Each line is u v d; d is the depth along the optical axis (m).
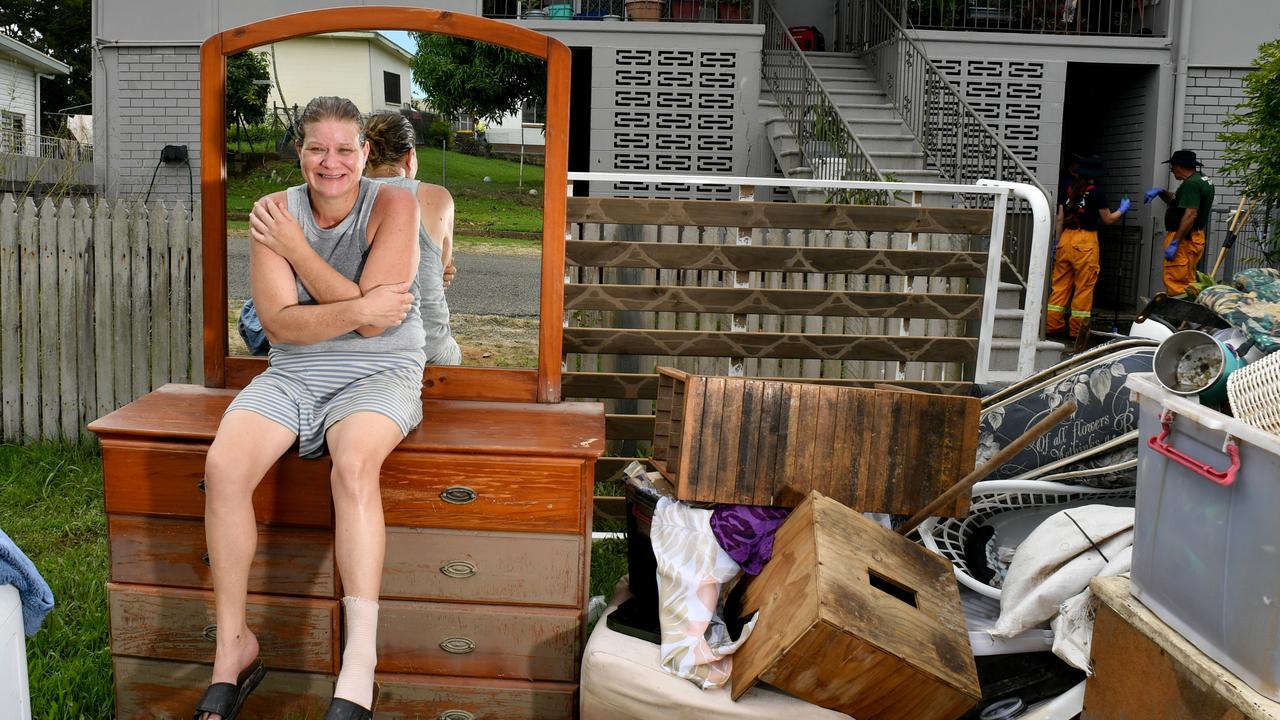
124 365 5.75
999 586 3.28
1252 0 10.59
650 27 10.26
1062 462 3.46
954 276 4.55
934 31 10.53
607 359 4.95
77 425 5.80
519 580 3.00
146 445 2.96
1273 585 1.93
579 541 2.98
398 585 3.00
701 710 2.71
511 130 3.47
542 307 3.52
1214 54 10.69
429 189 3.46
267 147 3.45
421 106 3.42
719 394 3.02
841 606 2.56
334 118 2.99
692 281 4.81
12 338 5.79
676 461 3.14
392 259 3.04
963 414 3.14
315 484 2.93
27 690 2.38
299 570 2.98
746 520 2.97
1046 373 3.59
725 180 4.38
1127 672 2.42
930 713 2.69
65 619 3.66
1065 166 12.45
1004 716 2.89
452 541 2.98
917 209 4.48
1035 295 4.80
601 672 2.83
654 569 3.13
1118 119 11.52
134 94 10.34
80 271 5.71
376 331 3.07
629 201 4.33
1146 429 2.38
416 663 3.05
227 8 10.21
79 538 4.56
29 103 22.47
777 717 2.69
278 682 3.04
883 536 2.89
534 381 3.56
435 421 3.21
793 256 4.45
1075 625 2.77
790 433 3.05
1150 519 2.35
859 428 3.09
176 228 5.67
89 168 11.09
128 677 3.08
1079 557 2.86
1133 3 10.88
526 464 2.94
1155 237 10.88
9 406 5.84
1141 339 3.56
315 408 2.98
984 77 10.65
